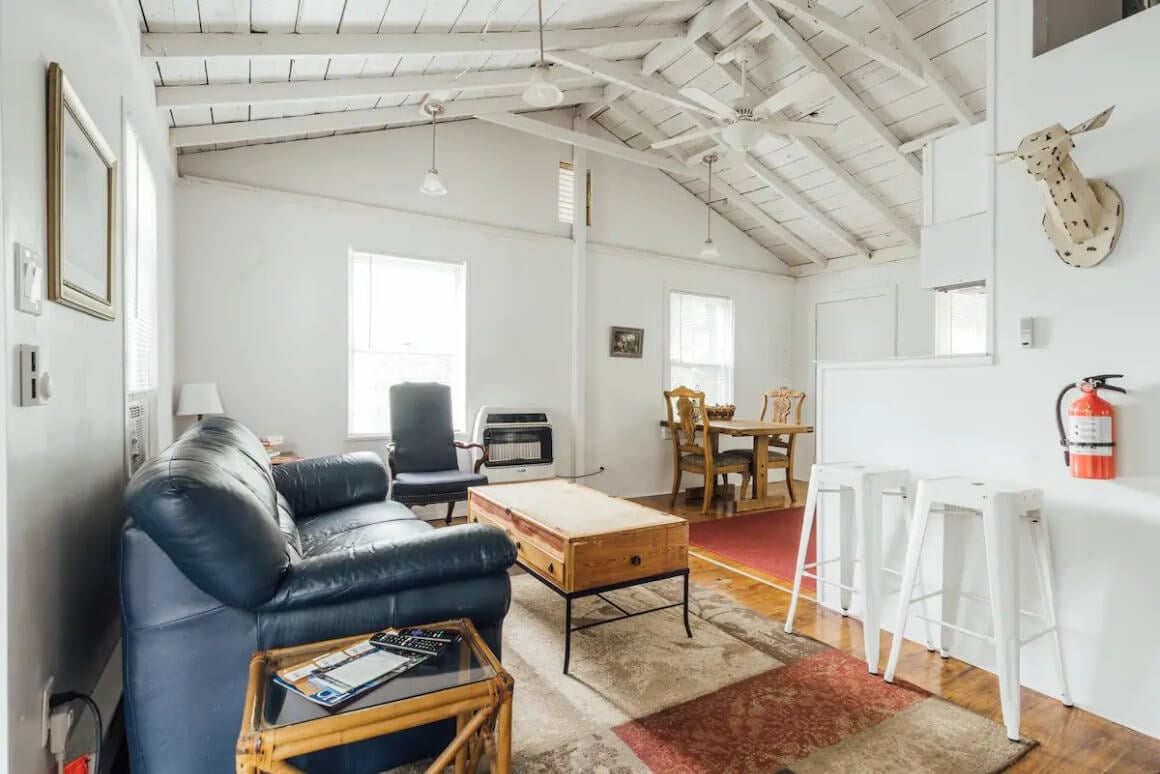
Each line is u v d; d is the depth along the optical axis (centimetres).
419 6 283
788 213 596
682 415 536
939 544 242
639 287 584
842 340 644
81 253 153
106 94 191
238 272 400
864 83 413
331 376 431
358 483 317
